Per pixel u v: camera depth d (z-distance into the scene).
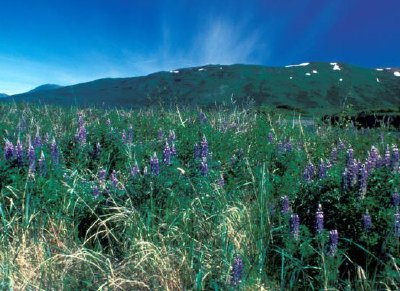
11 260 4.01
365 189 4.44
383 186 4.59
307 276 3.99
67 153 6.79
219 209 4.89
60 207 4.94
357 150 8.09
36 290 3.76
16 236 4.35
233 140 7.91
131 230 4.57
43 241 4.45
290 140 7.57
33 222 4.72
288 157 6.77
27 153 5.77
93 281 4.00
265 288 3.85
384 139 8.70
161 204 5.11
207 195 5.25
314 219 4.54
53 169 5.61
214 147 7.20
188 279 3.99
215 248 4.33
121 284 3.96
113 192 5.27
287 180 5.82
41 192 5.04
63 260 4.23
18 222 4.70
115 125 9.20
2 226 4.63
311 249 4.10
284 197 4.72
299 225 4.41
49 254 4.20
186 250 4.32
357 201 4.45
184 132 7.72
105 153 6.71
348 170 4.61
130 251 4.33
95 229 4.96
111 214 4.95
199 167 5.84
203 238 4.60
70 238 4.62
